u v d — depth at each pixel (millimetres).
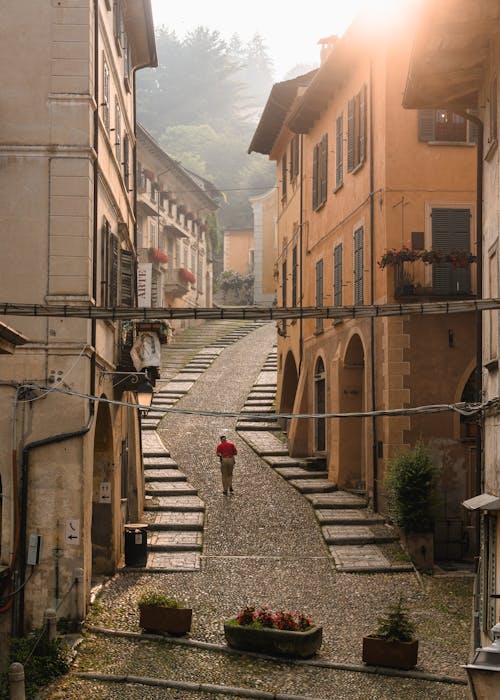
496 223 14930
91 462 18312
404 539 23156
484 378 16062
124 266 23141
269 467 32406
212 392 44844
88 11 18109
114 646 16781
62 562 17312
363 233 27828
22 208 17859
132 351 21422
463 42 15062
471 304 12438
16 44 18047
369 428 27250
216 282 87375
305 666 16062
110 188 21281
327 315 12438
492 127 15172
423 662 16141
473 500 14023
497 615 13516
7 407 17516
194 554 23281
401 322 25141
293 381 39750
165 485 29484
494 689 8734
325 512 26594
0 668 16766
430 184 25766
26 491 17344
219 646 16844
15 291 17750
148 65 30094
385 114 25844
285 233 42094
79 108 18000
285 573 21875
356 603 19812
